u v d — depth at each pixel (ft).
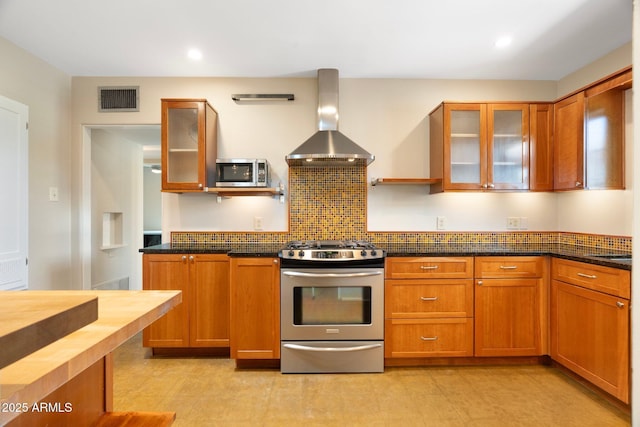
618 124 7.91
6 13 6.88
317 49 8.45
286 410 6.50
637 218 2.70
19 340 1.53
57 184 9.40
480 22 7.26
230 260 8.13
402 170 10.18
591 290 6.89
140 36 7.80
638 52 2.69
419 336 8.20
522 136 9.00
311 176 10.05
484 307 8.23
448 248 9.21
